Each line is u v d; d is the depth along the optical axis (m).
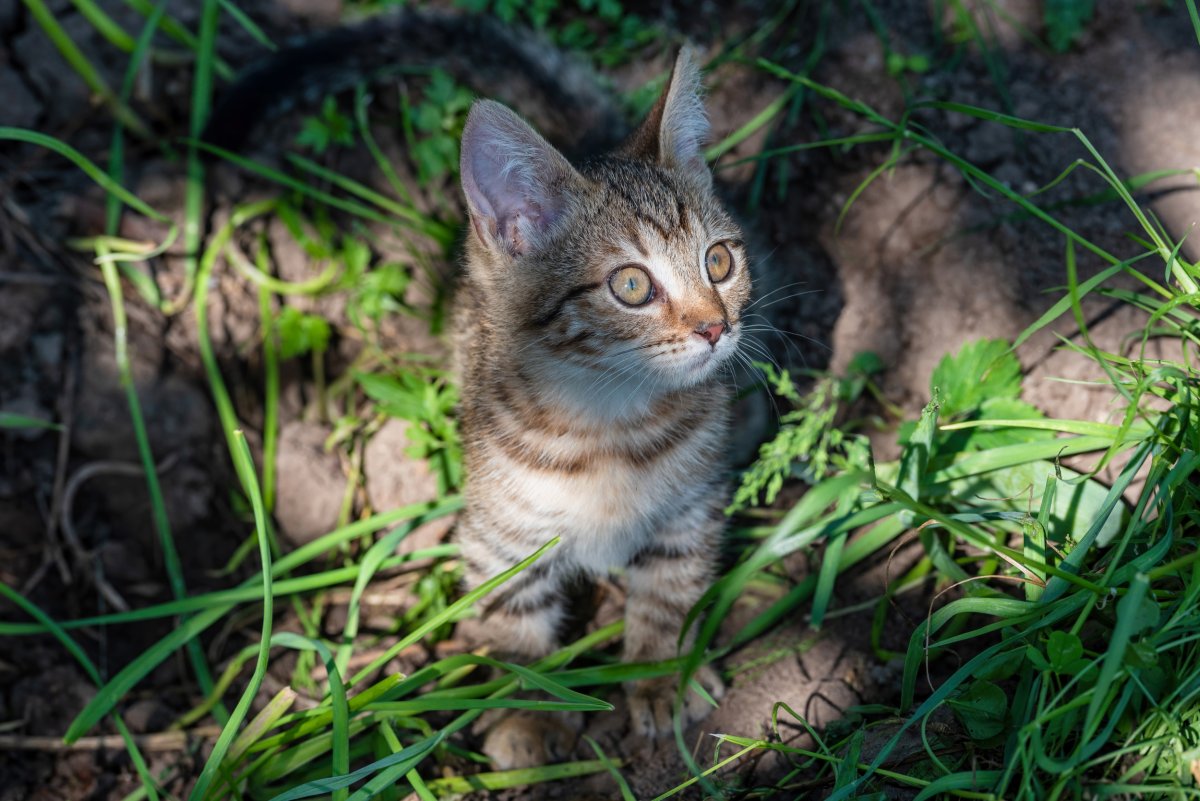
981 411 0.69
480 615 0.70
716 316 0.63
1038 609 0.60
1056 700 0.57
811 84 0.68
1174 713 0.57
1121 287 0.71
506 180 0.64
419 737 0.67
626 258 0.63
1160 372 0.64
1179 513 0.61
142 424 0.71
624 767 0.66
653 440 0.65
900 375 0.74
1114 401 0.69
